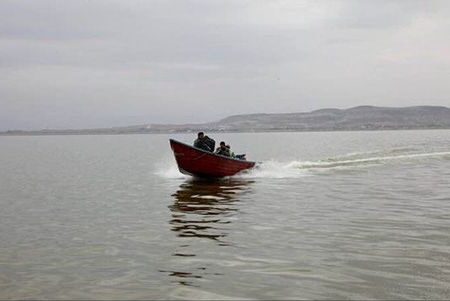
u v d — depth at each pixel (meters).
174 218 13.23
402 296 6.97
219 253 9.44
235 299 6.99
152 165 36.31
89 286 7.62
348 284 7.52
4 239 10.88
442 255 9.01
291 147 66.31
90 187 21.42
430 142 67.94
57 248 10.02
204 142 24.08
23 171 31.42
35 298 7.13
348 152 48.44
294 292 7.22
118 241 10.57
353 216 13.12
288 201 16.03
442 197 16.45
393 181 21.56
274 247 9.83
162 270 8.40
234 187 20.11
